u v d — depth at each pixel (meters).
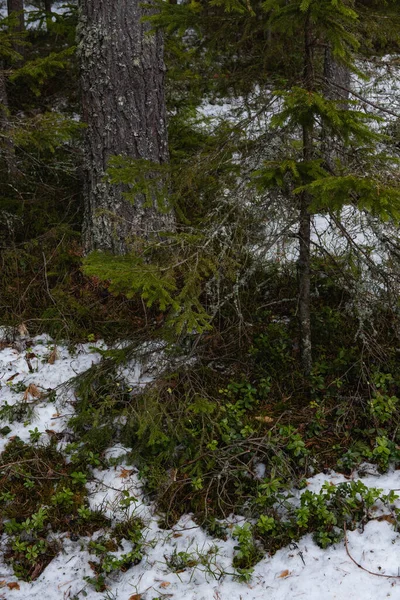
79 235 6.39
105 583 3.70
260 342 5.34
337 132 3.87
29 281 6.09
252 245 4.44
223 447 4.42
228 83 4.70
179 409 4.53
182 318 3.75
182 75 7.23
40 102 8.53
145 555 3.86
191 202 5.17
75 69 7.74
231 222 4.30
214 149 4.36
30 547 3.83
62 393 4.98
